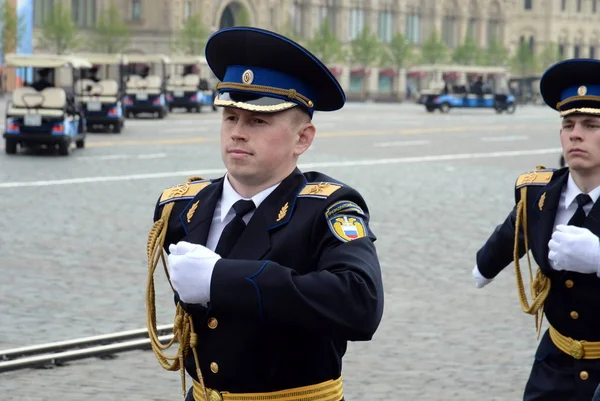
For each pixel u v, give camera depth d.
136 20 141.12
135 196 29.28
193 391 5.79
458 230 24.81
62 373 12.45
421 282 18.47
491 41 181.25
